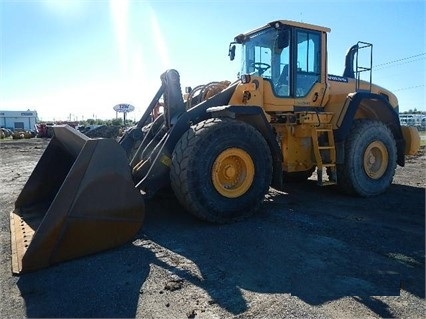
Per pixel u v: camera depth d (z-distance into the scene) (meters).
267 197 5.74
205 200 4.04
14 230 3.78
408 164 10.28
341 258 3.24
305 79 5.64
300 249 3.44
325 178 7.19
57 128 4.50
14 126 62.91
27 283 2.78
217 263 3.13
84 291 2.65
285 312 2.36
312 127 5.43
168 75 4.77
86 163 3.25
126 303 2.48
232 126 4.22
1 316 2.34
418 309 2.40
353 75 6.73
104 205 3.34
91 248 3.30
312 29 5.59
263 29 5.64
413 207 5.09
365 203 5.35
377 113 6.47
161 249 3.45
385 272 2.95
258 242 3.63
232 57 6.39
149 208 4.96
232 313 2.35
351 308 2.41
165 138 4.48
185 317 2.31
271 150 4.76
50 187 4.75
